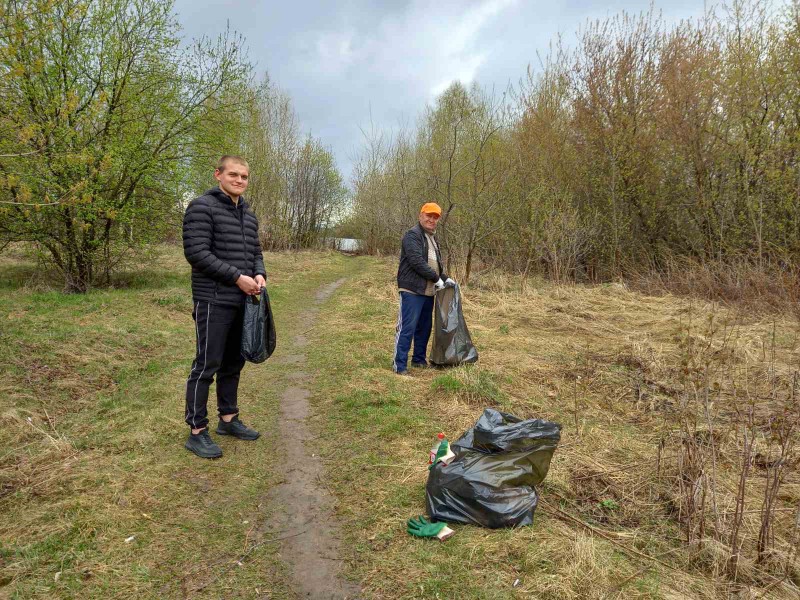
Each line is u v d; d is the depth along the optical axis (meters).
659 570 2.43
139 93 9.95
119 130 9.82
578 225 13.11
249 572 2.39
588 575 2.31
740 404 4.60
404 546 2.56
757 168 11.30
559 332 7.66
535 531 2.64
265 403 4.79
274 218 26.42
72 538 2.54
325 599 2.22
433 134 17.56
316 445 3.85
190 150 11.12
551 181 14.04
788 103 10.86
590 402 4.80
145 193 10.66
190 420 3.55
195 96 11.02
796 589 2.33
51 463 3.28
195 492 3.09
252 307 3.52
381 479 3.25
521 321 8.35
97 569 2.34
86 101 9.51
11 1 5.76
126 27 9.77
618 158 13.36
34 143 8.53
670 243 13.45
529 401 4.71
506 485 2.72
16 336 5.64
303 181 29.28
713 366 5.40
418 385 5.09
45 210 8.94
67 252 9.94
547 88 14.98
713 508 2.93
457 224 13.75
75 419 4.04
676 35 12.68
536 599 2.17
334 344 6.92
